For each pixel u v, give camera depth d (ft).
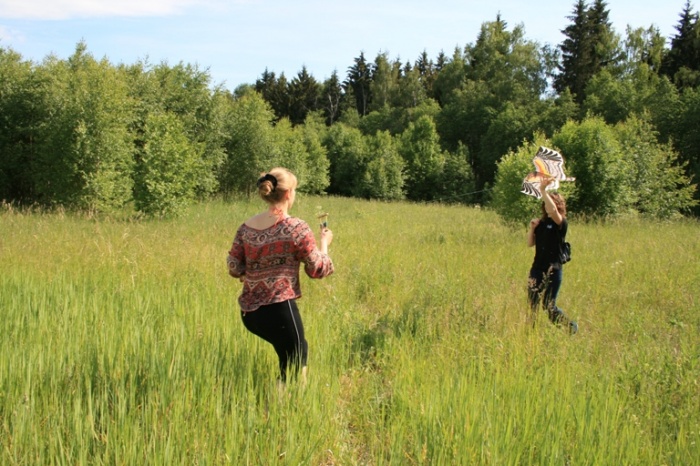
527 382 14.39
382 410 13.43
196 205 78.28
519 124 154.61
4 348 14.64
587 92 155.43
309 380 13.99
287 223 14.23
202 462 10.36
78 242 34.40
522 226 54.34
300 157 117.39
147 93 86.07
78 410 11.55
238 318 18.80
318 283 26.04
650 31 185.26
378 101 252.42
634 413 13.75
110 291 22.70
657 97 125.18
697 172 102.37
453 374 15.15
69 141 64.23
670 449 12.23
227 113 101.96
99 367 13.93
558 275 21.24
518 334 18.07
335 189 154.61
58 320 17.99
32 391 12.43
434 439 11.63
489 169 161.38
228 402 12.76
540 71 181.88
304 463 10.87
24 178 73.26
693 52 160.45
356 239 42.86
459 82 209.97
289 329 14.21
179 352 14.57
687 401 14.29
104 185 63.16
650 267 31.96
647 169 71.87
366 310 23.48
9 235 37.45
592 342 18.53
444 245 41.09
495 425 12.04
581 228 54.29
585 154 67.05
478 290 25.21
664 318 22.86
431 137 153.99
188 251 32.42
